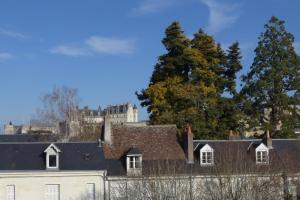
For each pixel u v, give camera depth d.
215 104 71.19
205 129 68.75
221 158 52.88
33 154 54.09
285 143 60.06
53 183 52.84
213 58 74.31
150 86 73.94
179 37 72.62
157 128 59.56
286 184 44.62
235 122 70.69
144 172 50.62
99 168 53.56
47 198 52.75
